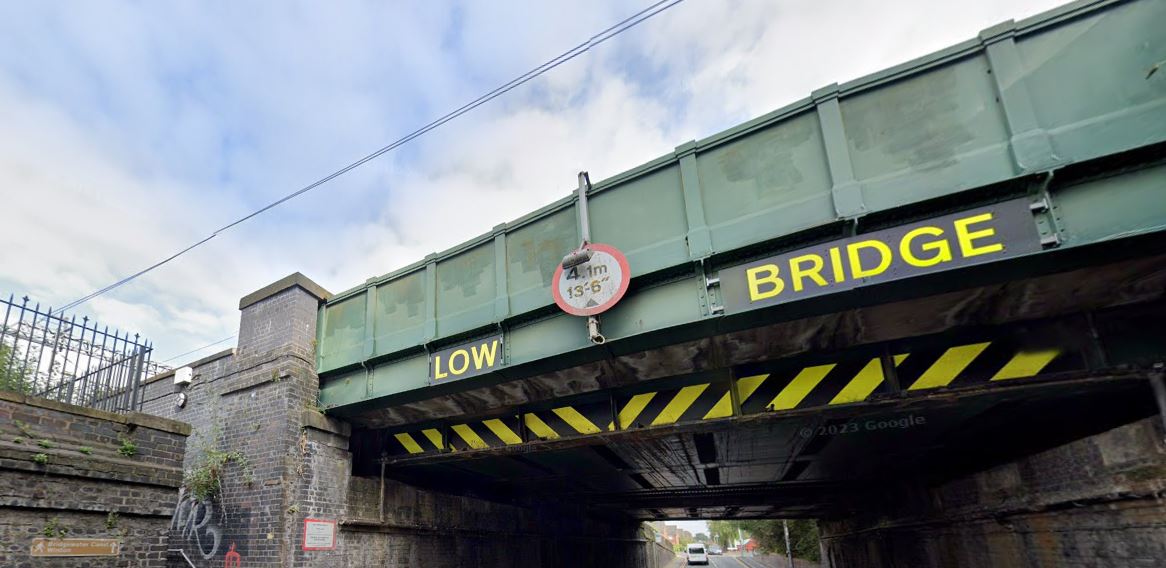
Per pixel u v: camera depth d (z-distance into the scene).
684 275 6.89
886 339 6.77
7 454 5.70
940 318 6.30
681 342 7.08
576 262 7.14
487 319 8.25
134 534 6.72
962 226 5.49
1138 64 5.11
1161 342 5.73
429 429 10.27
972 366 6.53
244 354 10.59
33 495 5.87
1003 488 8.77
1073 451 6.98
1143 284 5.56
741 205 6.62
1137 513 6.09
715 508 23.06
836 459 11.83
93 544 6.31
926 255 5.56
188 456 10.48
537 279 7.91
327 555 9.21
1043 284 5.64
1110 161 5.11
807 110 6.49
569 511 20.03
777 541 42.16
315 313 10.56
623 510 23.42
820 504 21.09
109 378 8.49
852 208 5.89
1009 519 8.86
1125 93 5.10
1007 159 5.44
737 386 7.69
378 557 10.22
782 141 6.58
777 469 13.23
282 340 10.05
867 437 9.73
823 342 6.85
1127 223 4.99
